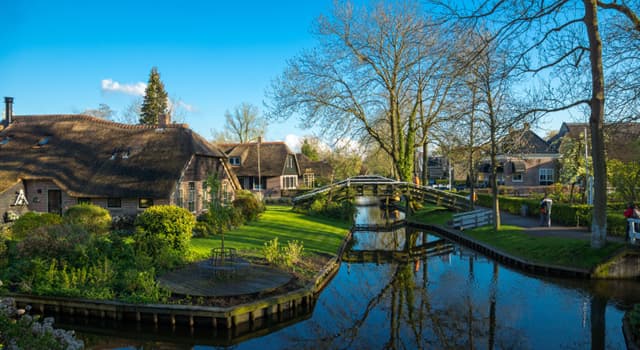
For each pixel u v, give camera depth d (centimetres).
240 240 1812
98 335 1036
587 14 1343
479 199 3738
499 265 1698
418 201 3222
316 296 1276
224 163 2873
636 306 884
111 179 2209
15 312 752
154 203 2175
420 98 2906
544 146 4259
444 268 1681
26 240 1234
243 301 1061
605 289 1288
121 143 2464
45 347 580
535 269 1512
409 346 923
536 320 1058
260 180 4738
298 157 6372
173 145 2400
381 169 6594
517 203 2911
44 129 2645
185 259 1373
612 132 1398
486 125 2119
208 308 998
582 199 2847
